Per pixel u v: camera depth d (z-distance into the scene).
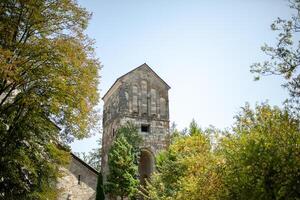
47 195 18.95
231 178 13.95
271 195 12.30
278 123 13.46
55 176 19.25
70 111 18.44
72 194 32.16
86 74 18.19
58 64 17.47
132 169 37.22
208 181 16.22
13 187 17.89
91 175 33.62
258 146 12.73
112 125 43.41
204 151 22.44
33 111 17.88
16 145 17.83
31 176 18.75
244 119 15.47
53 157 19.25
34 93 17.28
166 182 29.52
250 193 12.88
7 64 15.16
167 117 43.56
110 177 36.41
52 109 17.53
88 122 19.06
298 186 11.91
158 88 44.59
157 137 41.94
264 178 12.41
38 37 18.20
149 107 43.12
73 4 18.80
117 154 37.34
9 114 17.83
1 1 17.38
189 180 18.95
